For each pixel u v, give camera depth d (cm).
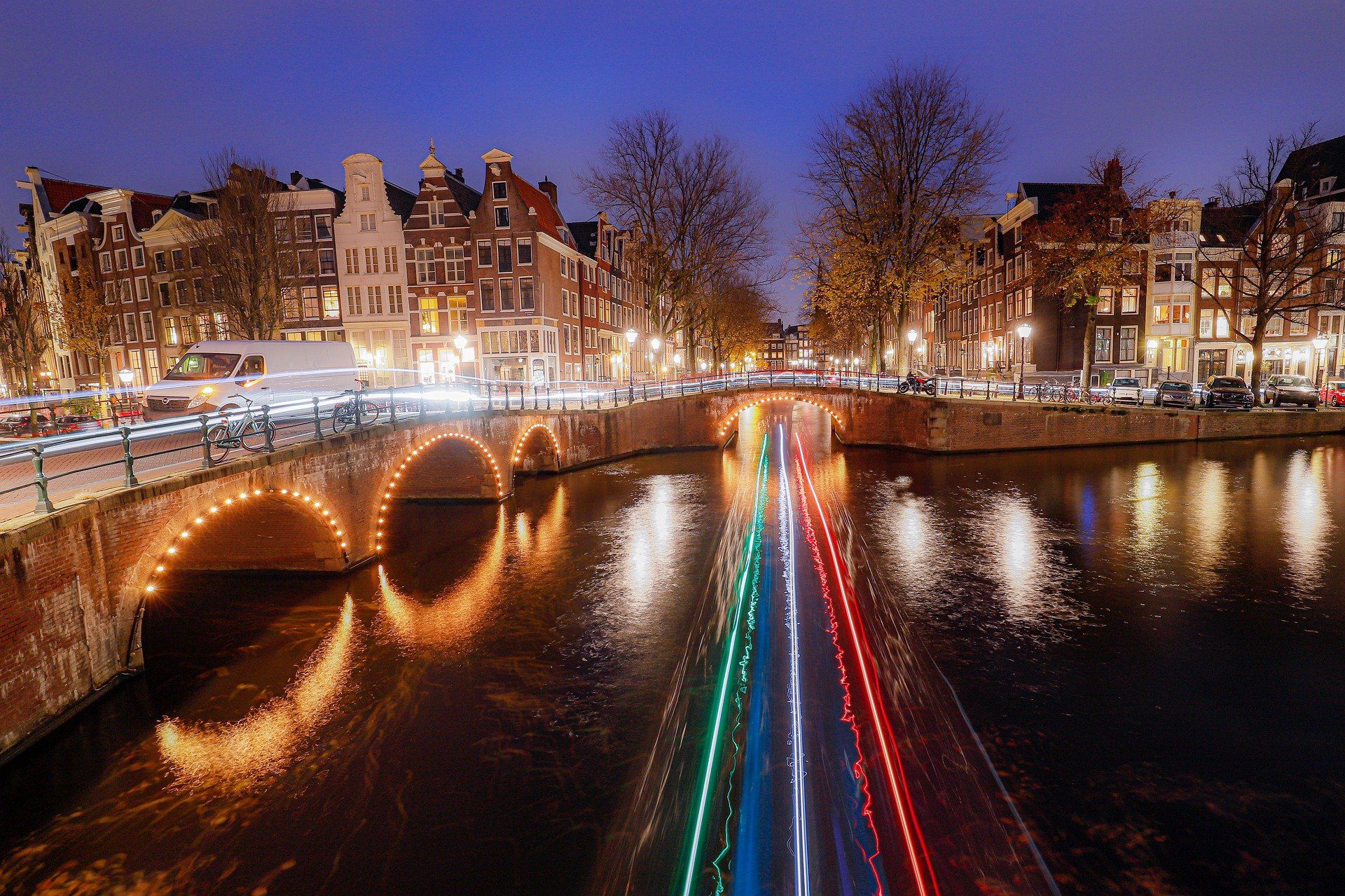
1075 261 3497
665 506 2255
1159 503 2127
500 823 780
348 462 1551
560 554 1752
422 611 1388
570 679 1111
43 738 862
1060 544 1752
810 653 1180
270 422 1314
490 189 4091
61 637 895
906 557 1672
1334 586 1432
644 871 703
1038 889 672
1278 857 711
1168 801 796
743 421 5225
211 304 3872
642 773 864
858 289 3372
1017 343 4575
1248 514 1989
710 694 1050
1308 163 4594
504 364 4153
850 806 791
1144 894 667
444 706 1034
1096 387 3903
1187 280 3634
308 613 1378
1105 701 1012
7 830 776
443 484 2344
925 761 872
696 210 3809
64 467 1317
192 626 1317
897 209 3300
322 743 943
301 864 726
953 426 3078
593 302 5169
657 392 3569
